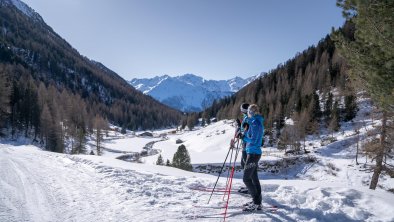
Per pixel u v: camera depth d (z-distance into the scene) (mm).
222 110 120188
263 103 89938
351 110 57406
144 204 5395
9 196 5305
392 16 6746
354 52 8227
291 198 5969
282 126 64125
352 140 45438
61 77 174125
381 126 18047
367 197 6102
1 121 56688
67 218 4594
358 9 7094
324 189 6504
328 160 41188
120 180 7180
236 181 7609
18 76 117438
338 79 76312
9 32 187875
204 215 4941
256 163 5281
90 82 193375
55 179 7043
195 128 132125
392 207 5602
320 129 59844
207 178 8148
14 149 14367
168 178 7699
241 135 5574
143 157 66125
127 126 155125
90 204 5336
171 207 5332
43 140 63375
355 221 5102
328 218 5102
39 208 4934
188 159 36312
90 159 10336
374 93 8273
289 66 122500
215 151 65750
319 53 117250
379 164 18234
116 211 4996
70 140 72438
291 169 42281
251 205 5254
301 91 87312
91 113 111562
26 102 62219
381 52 7535
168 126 183750
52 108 68000
